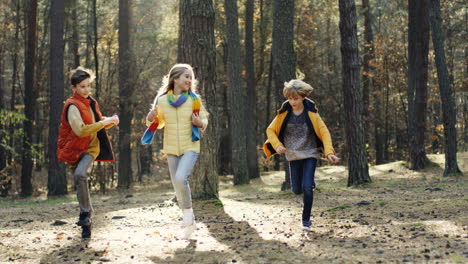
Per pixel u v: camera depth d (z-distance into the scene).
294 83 5.11
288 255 3.91
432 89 31.72
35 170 37.09
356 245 4.21
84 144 4.96
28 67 23.92
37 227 6.46
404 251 3.84
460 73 32.56
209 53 9.02
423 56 18.64
